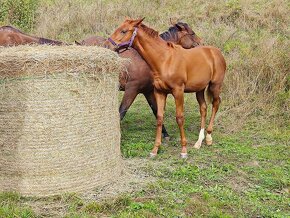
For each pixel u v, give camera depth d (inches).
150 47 215.5
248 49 392.8
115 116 187.0
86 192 175.9
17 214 153.6
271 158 229.5
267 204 173.5
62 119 168.2
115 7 518.9
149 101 264.1
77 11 504.1
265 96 319.0
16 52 167.6
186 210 164.1
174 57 218.7
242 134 273.6
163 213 160.1
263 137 267.4
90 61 170.9
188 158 225.5
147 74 248.8
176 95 221.1
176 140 260.4
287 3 497.4
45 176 169.3
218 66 244.5
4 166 170.6
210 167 212.2
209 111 311.1
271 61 335.3
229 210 166.6
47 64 164.1
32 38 235.1
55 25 478.6
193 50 233.9
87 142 174.6
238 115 303.0
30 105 165.5
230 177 201.0
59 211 159.8
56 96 166.6
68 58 166.4
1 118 168.1
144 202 168.9
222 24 463.2
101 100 177.6
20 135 167.3
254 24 460.1
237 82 331.9
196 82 230.2
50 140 167.9
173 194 177.0
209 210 163.0
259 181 197.8
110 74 180.4
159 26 470.0
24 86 164.7
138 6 518.9
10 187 171.0
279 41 391.2
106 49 182.7
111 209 162.1
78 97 170.2
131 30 213.0
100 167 180.1
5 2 461.7
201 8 503.8
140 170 203.5
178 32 265.7
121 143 247.3
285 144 255.8
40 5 524.7
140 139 258.7
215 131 280.4
